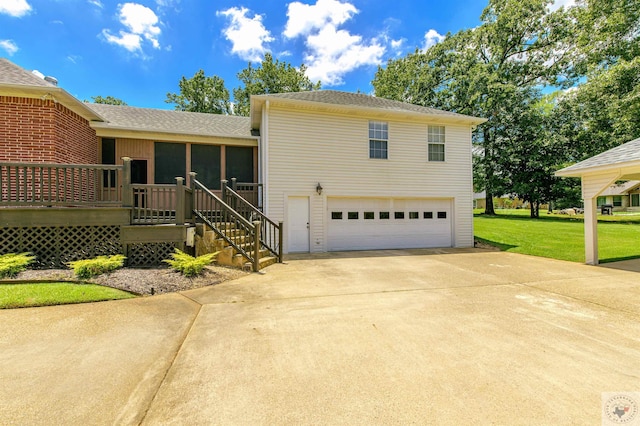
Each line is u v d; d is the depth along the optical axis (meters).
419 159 11.20
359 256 9.23
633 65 15.20
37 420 1.86
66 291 4.43
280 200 9.77
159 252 6.29
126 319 3.66
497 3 22.36
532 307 4.29
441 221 11.54
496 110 20.25
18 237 5.66
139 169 10.52
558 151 19.45
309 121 10.07
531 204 21.28
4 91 6.74
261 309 4.12
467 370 2.54
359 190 10.55
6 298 4.09
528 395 2.18
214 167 11.20
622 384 2.33
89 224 5.95
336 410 2.00
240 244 7.45
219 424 1.85
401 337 3.22
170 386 2.27
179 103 27.89
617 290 5.23
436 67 23.16
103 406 2.01
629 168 6.78
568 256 8.77
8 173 5.53
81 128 8.70
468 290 5.23
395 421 1.89
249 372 2.48
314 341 3.11
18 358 2.66
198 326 3.49
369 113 10.47
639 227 14.95
